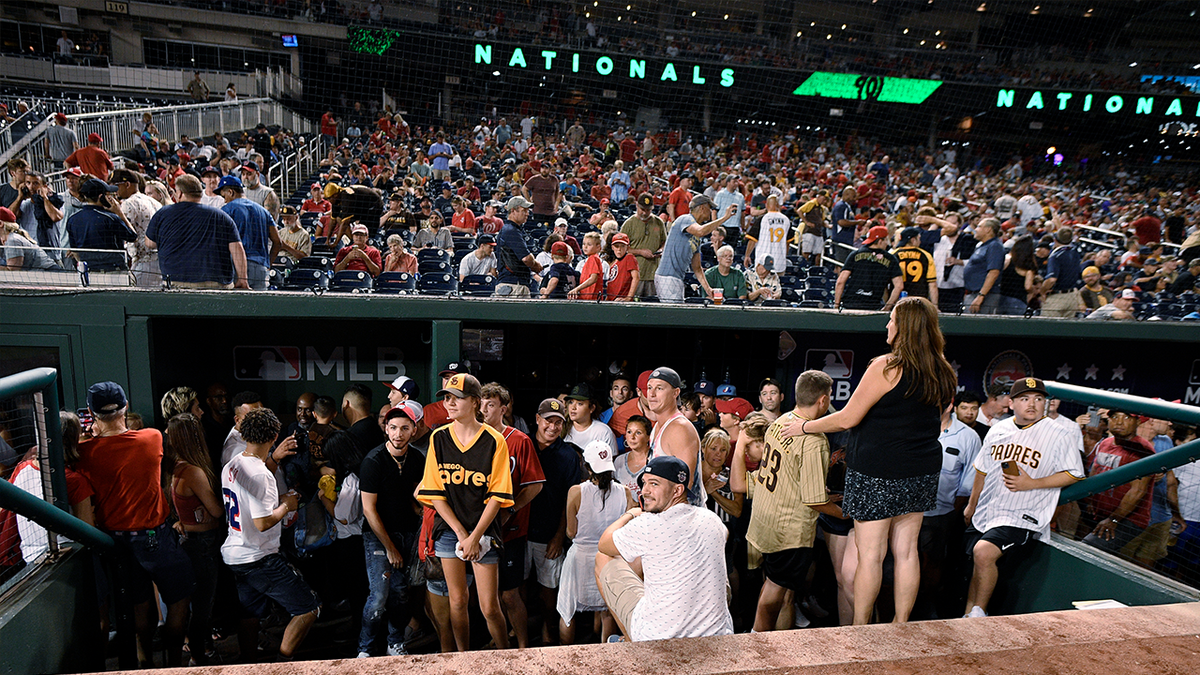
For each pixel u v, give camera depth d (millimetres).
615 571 3221
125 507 3713
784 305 6246
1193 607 2166
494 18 13898
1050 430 4016
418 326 5941
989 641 1920
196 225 4926
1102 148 20391
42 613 3064
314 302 5047
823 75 14711
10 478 3406
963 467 4695
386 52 14250
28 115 11234
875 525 3199
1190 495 4195
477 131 14750
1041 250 7652
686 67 14375
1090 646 1910
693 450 3787
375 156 13844
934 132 17828
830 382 3725
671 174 14047
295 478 4844
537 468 4223
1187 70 16375
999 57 15453
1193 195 19203
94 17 17609
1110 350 7004
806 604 4793
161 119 12797
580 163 14055
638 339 6539
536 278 6355
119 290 4762
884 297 6113
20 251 5184
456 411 3801
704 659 1812
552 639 4637
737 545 4828
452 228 9188
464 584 3971
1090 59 16094
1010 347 6875
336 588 5023
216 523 4176
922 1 14555
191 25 16844
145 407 4867
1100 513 4387
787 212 11844
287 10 15086
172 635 3979
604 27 14031
